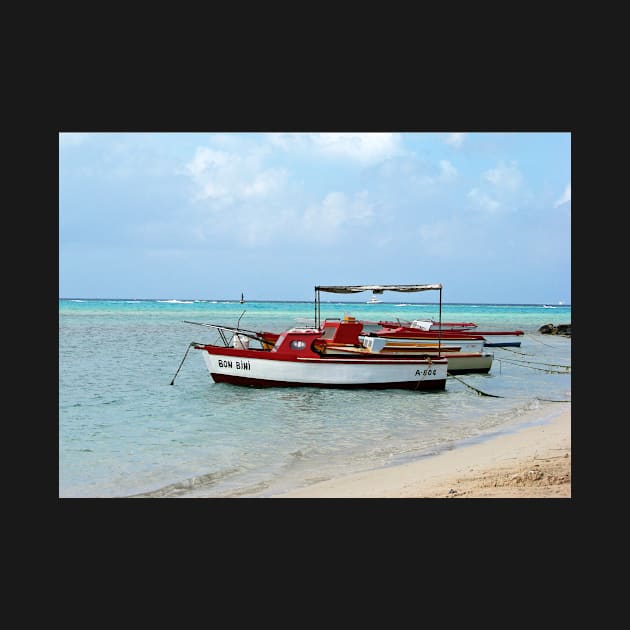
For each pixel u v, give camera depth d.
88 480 11.23
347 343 24.59
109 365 28.31
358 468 11.86
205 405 19.11
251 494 10.21
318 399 20.38
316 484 10.74
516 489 9.32
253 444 14.14
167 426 16.11
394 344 28.92
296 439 14.64
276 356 21.78
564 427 15.17
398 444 14.05
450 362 28.11
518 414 17.97
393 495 9.49
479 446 13.35
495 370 30.23
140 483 11.02
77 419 16.92
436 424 16.53
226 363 22.47
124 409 18.38
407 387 22.36
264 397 20.56
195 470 11.90
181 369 27.17
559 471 10.27
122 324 61.06
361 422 16.81
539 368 31.09
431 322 38.69
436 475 10.67
